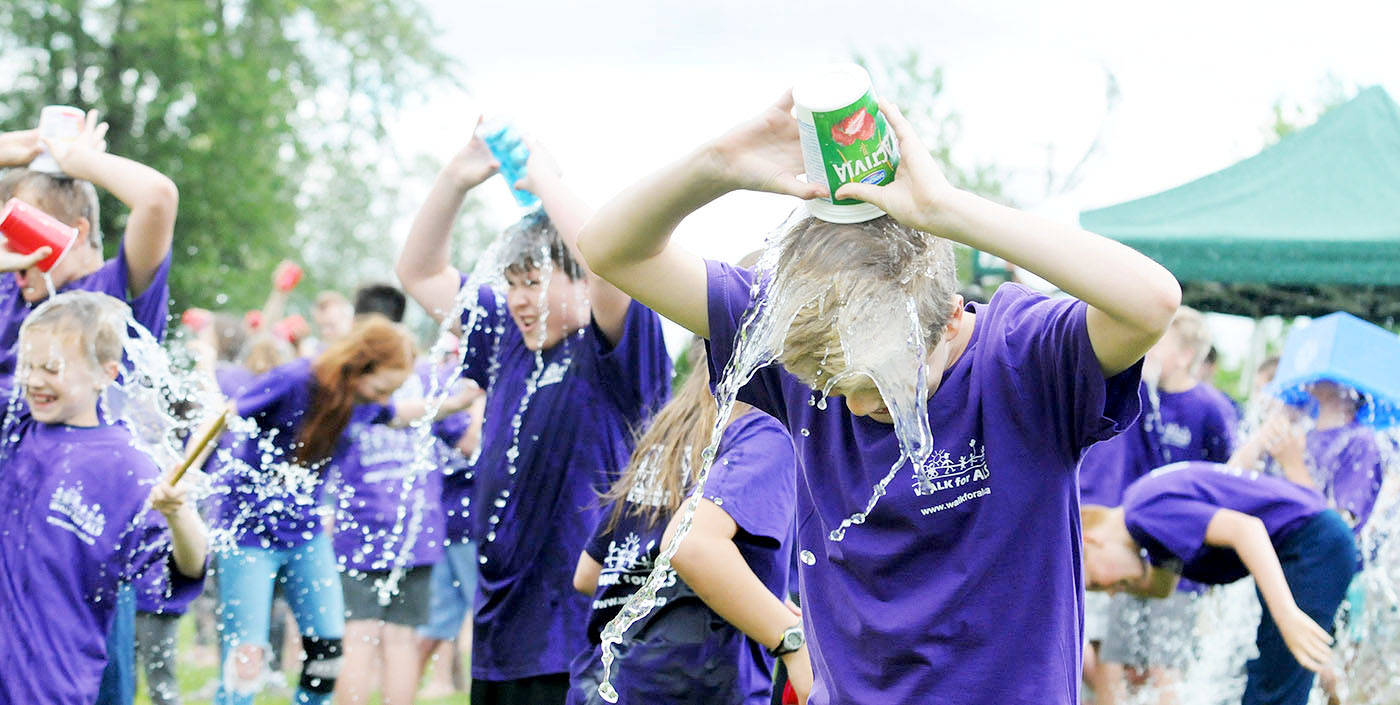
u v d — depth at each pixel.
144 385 3.35
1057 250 1.60
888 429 1.86
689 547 2.28
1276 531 3.56
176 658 3.85
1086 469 4.29
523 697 3.00
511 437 3.03
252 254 18.73
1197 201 5.59
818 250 1.71
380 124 20.44
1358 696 4.03
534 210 3.06
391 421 4.24
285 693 4.81
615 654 2.47
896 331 1.69
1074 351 1.73
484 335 3.22
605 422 3.01
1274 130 14.00
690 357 2.63
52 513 3.04
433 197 3.29
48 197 3.19
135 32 17.98
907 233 1.74
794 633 2.27
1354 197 5.49
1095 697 4.18
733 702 2.42
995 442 1.81
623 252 1.92
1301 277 5.34
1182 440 4.46
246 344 6.06
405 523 4.12
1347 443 3.96
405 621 4.14
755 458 2.37
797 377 1.80
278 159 19.45
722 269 2.00
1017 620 1.82
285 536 4.00
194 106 18.44
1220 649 4.02
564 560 3.00
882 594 1.88
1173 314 1.61
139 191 3.18
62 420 3.08
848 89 1.66
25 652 2.98
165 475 3.22
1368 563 4.02
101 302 3.14
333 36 19.92
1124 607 4.04
